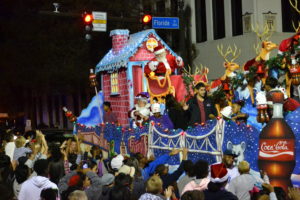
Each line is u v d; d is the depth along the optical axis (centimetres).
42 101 3775
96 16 1959
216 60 2389
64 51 2842
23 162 891
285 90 1031
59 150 891
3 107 3603
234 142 945
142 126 1273
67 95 3506
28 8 2859
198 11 2575
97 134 1545
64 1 2764
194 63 2561
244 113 1052
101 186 753
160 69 1499
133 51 1605
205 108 1141
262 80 1095
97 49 2892
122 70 1658
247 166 736
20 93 3656
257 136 916
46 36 2806
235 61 2245
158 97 1461
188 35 2603
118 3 2716
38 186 726
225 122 967
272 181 835
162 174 782
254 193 641
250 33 2142
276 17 2159
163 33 2759
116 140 1420
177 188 778
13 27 2853
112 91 1755
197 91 1146
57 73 2781
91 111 1841
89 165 940
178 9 2605
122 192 650
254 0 2122
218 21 2450
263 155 852
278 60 1068
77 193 590
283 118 859
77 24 2773
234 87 1180
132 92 1606
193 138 1050
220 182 637
